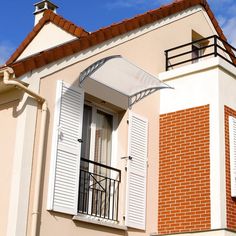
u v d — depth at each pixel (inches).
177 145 369.4
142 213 350.0
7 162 291.4
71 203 302.5
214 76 368.8
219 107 359.6
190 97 375.9
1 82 294.4
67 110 313.7
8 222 276.8
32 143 289.7
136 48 383.6
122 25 368.2
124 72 335.6
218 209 333.4
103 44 351.3
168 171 367.6
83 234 307.7
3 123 303.0
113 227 326.3
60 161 301.7
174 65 406.6
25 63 294.0
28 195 281.4
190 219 344.5
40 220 284.7
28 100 293.4
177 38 433.1
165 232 354.0
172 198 358.6
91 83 340.2
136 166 355.3
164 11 418.0
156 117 384.5
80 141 317.7
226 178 346.3
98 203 335.3
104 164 354.6
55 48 312.2
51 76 309.7
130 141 355.9
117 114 367.9
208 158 350.0
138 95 371.9
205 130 358.9
